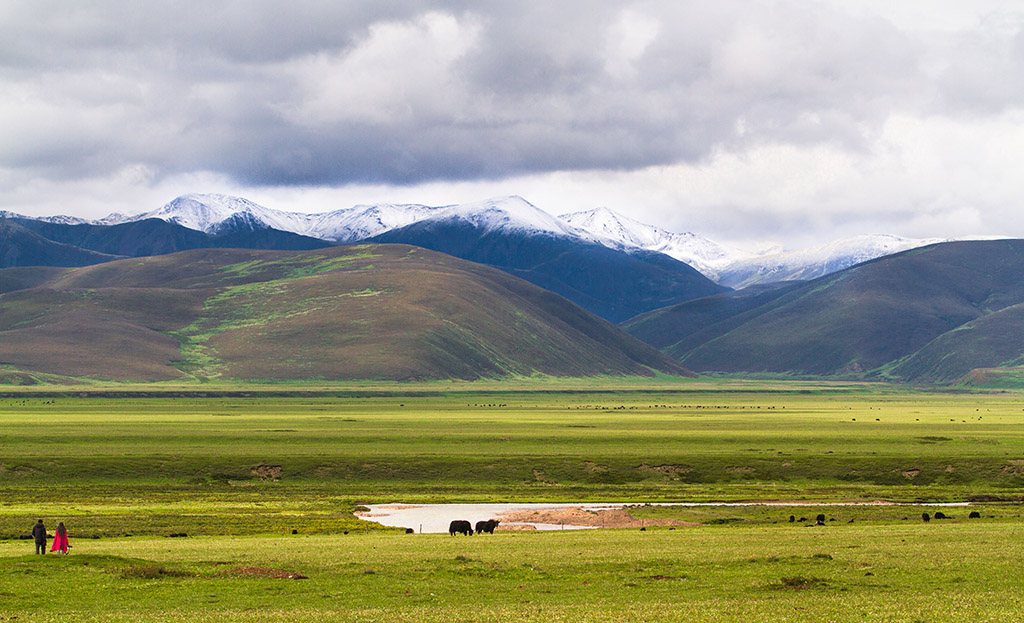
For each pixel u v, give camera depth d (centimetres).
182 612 7462
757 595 8062
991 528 14038
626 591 8369
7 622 7031
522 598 8038
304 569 9762
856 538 12556
